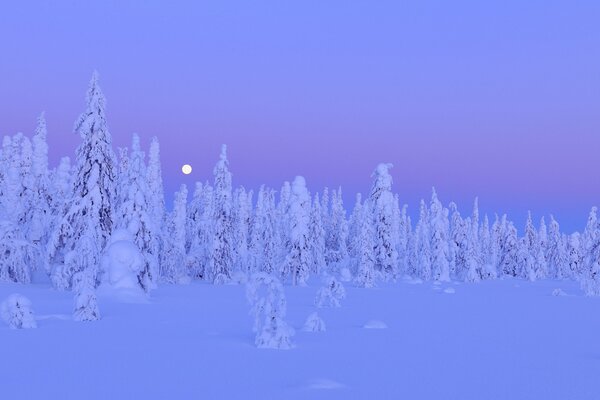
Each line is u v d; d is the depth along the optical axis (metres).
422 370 12.47
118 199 44.00
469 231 75.75
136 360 12.98
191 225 70.88
